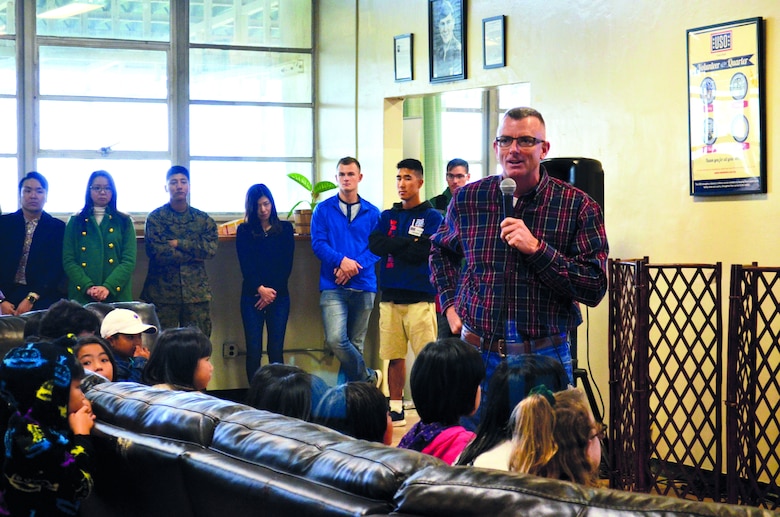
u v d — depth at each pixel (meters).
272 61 7.93
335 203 6.68
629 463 4.36
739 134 4.55
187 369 3.32
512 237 3.07
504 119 3.21
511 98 9.47
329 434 1.93
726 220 4.64
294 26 7.94
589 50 5.33
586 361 5.36
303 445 1.87
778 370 3.91
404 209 6.24
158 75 7.75
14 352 2.26
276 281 6.77
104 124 7.65
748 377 3.94
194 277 6.55
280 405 2.83
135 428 2.25
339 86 7.58
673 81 4.87
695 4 4.75
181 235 6.50
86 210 6.20
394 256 6.17
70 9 7.54
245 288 6.79
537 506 1.42
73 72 7.57
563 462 2.06
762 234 4.48
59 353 2.28
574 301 3.31
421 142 9.00
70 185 7.61
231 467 1.91
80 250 6.12
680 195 4.86
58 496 2.22
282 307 6.81
